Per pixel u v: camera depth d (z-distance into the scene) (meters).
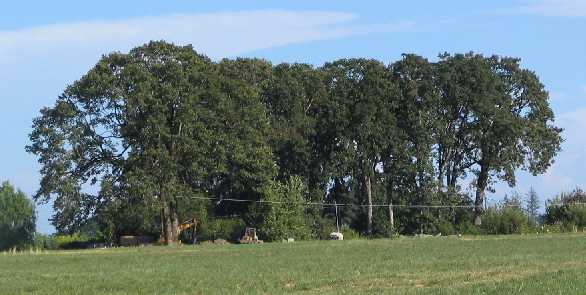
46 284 37.12
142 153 90.25
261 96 110.38
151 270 45.22
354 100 112.50
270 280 36.50
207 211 103.38
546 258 47.19
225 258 56.69
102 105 91.44
